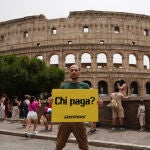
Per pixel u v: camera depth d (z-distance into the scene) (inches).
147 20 3791.8
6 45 3909.9
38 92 2783.0
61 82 3129.9
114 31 3634.4
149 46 3508.9
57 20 3686.0
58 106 423.2
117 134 880.3
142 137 807.7
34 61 2785.4
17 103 1464.1
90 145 748.0
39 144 765.3
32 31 3764.8
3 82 2655.0
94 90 427.2
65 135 426.3
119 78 3321.9
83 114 422.6
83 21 3629.4
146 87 3595.0
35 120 929.5
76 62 3371.1
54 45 3440.0
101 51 3380.9
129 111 999.6
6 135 982.4
